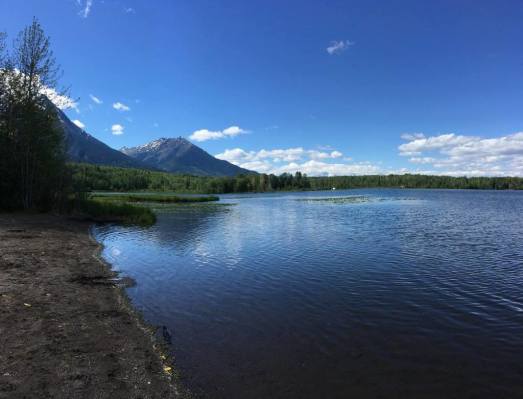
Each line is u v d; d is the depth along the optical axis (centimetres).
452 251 2395
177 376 797
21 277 1414
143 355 875
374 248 2497
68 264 1750
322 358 910
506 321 1170
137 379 763
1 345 834
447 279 1692
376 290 1512
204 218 4847
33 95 3762
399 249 2459
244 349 952
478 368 870
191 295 1418
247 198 12438
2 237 2292
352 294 1456
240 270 1853
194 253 2300
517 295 1448
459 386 792
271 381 797
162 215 5350
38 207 3972
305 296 1426
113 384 729
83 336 940
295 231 3422
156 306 1267
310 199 11069
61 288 1334
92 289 1383
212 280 1652
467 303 1352
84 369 772
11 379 700
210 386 766
